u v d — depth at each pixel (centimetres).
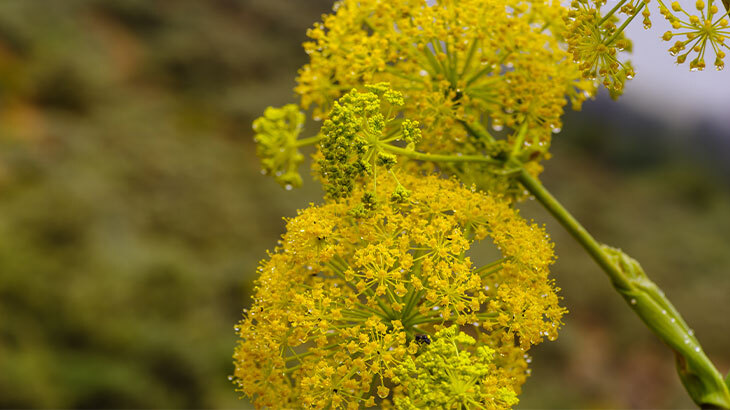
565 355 1009
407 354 100
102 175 1059
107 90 1331
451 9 125
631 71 85
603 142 1761
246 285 959
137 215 1011
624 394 1025
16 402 615
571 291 1168
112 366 708
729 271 1307
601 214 1446
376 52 124
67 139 1145
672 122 1889
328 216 107
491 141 126
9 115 1175
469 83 129
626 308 1166
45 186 959
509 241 108
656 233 1413
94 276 802
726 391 117
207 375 765
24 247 784
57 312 728
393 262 98
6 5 1369
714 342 1180
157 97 1440
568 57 123
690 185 1595
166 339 763
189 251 998
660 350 1127
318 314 100
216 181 1150
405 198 100
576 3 85
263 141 137
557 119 126
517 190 130
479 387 91
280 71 1653
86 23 1505
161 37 1602
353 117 97
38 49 1311
